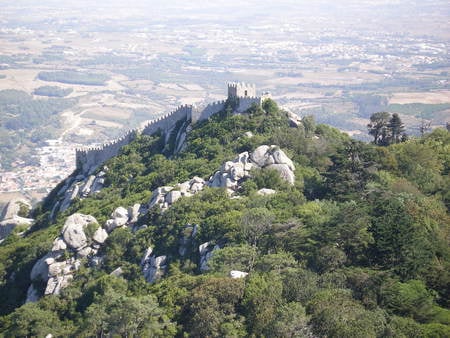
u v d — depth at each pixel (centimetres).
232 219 12388
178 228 13275
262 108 18175
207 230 12588
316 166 15675
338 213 11281
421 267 10031
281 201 13025
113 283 12462
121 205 15625
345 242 10638
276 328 8606
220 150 16975
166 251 13012
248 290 9581
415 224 10950
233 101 18662
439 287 9969
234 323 9175
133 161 19525
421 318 9031
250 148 16500
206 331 9262
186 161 16938
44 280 14075
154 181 16925
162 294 10612
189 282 10594
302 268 10269
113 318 9988
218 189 14062
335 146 16400
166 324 9650
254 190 13800
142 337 9519
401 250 10300
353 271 9750
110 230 14550
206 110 19250
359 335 8106
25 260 14938
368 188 13275
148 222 14288
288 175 14438
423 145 16612
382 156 15112
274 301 9262
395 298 9188
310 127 18050
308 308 8969
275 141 16188
